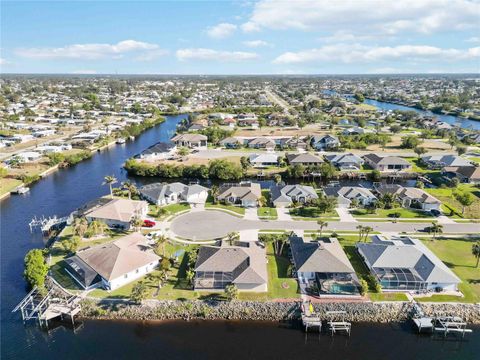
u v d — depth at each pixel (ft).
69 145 555.28
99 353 167.22
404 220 295.07
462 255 239.91
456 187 375.25
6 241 271.69
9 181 403.13
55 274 217.36
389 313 190.19
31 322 187.01
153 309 190.49
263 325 185.16
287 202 322.14
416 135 638.94
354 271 208.85
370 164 460.96
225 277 205.87
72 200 357.41
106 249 223.51
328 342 175.11
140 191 344.90
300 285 207.00
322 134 642.22
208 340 175.11
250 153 517.55
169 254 238.07
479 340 179.01
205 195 349.82
